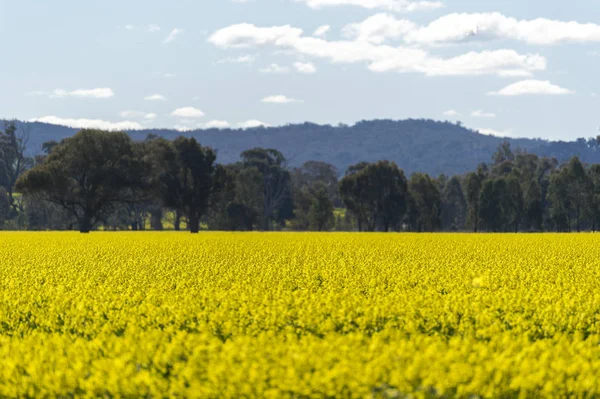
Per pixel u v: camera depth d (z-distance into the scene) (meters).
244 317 22.17
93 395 15.32
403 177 181.75
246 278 36.25
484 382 15.00
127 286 33.75
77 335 21.77
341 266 43.72
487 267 43.69
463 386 14.66
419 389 14.93
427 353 15.91
